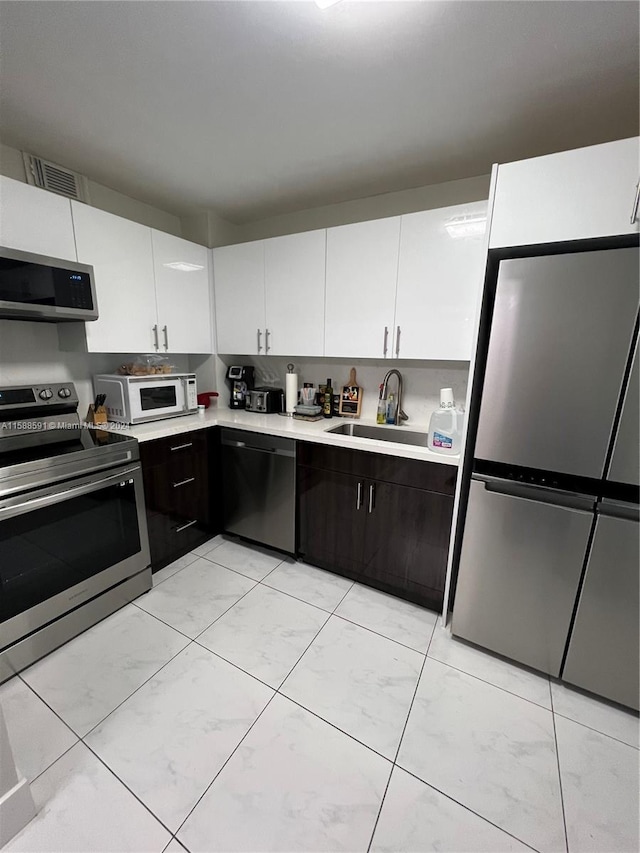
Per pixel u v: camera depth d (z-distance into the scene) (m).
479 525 1.59
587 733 1.34
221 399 2.89
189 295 2.54
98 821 1.06
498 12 1.07
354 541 2.10
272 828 1.06
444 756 1.25
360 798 1.13
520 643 1.58
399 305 2.01
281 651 1.67
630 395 1.24
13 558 1.47
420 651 1.69
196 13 1.08
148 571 2.05
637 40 1.16
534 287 1.33
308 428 2.23
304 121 1.62
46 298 1.70
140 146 1.82
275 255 2.37
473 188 2.10
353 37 1.17
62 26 1.12
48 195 1.74
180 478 2.26
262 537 2.43
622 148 1.18
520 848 1.03
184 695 1.45
